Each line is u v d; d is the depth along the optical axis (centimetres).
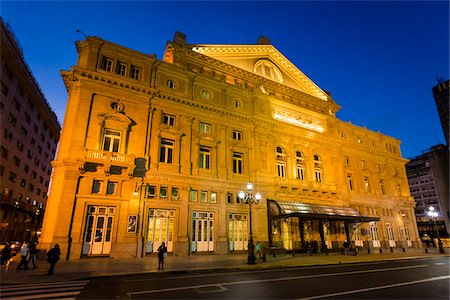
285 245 2930
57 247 1424
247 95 3247
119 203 2191
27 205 5250
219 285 1150
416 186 8169
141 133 2448
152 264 1744
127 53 2611
